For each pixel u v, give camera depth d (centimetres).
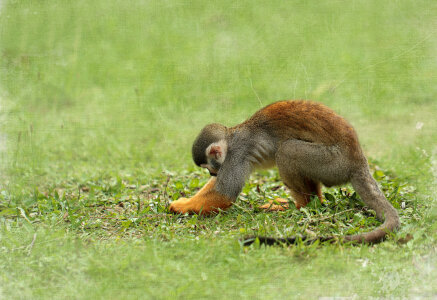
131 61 2134
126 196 1134
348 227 930
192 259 803
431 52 1984
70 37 2281
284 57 2039
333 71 1922
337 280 758
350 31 2158
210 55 2106
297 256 807
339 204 1011
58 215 1027
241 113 1711
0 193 1181
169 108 1784
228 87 1895
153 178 1280
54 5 2425
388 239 866
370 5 2277
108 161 1440
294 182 1010
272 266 780
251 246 827
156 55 2169
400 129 1591
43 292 748
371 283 752
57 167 1386
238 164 1037
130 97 1888
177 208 1041
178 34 2303
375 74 1891
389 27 2156
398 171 1247
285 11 2359
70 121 1720
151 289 734
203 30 2325
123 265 783
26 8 2420
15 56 2131
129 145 1554
